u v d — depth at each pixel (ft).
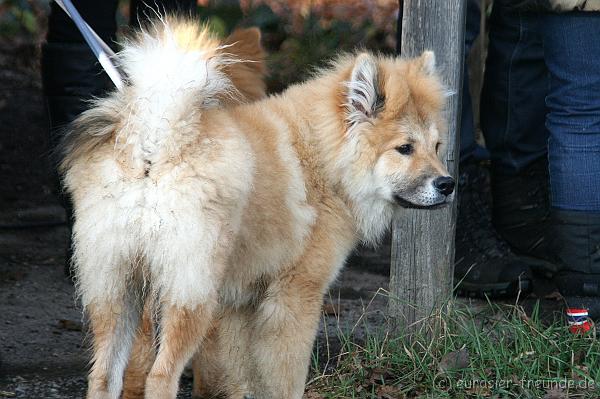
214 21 60.59
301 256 25.67
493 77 37.88
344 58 28.99
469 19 37.19
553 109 29.32
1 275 37.86
